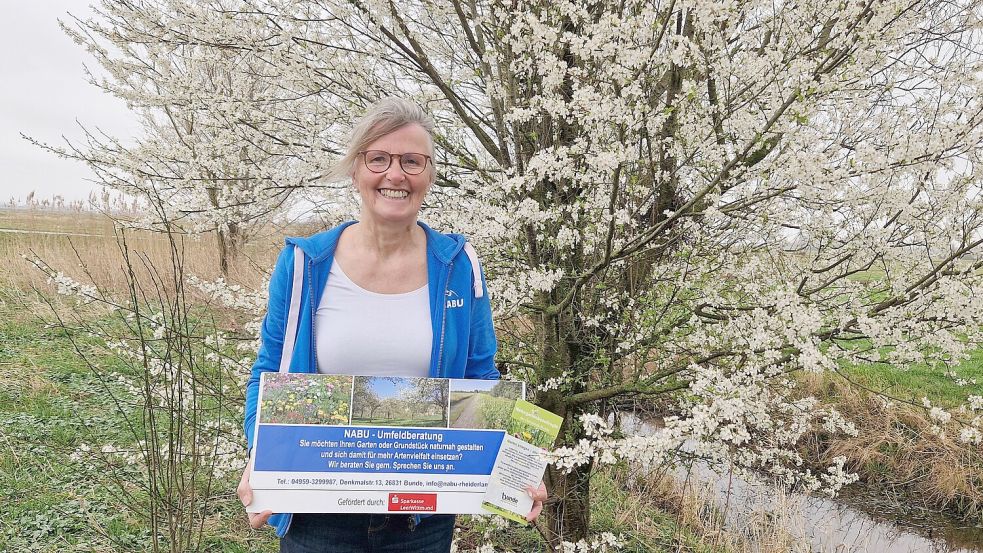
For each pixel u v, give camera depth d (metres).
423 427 1.68
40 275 8.87
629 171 3.18
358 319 1.69
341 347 1.68
